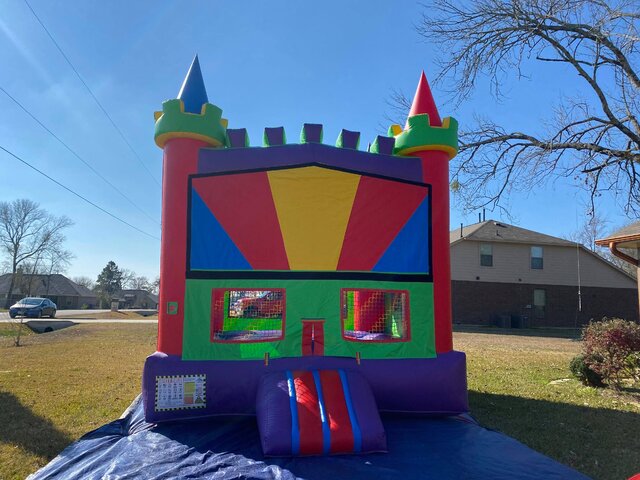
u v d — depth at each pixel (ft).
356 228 17.33
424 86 19.89
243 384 15.61
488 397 22.35
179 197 16.92
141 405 17.93
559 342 55.47
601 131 30.01
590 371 24.76
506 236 89.61
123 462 12.31
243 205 16.96
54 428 16.49
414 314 17.42
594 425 17.61
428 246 18.07
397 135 19.54
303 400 13.84
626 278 93.76
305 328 16.40
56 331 61.16
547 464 12.39
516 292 88.53
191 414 15.44
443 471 11.89
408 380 16.43
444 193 18.70
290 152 17.42
